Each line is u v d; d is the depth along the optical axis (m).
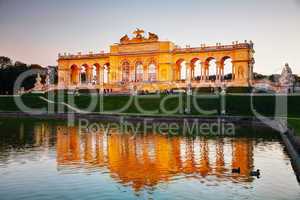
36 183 28.78
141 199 24.66
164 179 29.72
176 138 53.00
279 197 24.88
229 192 26.05
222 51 125.31
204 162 36.41
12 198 25.19
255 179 29.61
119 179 29.78
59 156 39.53
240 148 44.12
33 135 56.78
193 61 133.50
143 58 137.50
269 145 46.19
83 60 151.88
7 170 33.16
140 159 37.94
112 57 142.50
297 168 30.78
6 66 189.75
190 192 26.12
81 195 25.66
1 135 56.75
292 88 100.31
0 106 106.31
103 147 45.34
